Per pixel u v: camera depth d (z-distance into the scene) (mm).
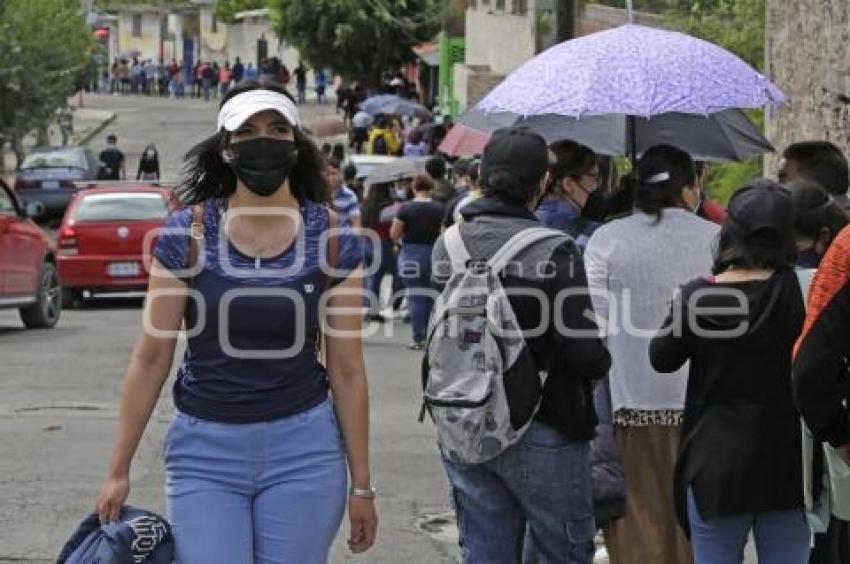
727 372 6266
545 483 6297
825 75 13039
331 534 5691
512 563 6516
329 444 5645
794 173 8062
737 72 8086
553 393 6293
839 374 5691
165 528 5562
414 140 41406
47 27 45094
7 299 20078
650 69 7926
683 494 6414
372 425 13008
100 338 19625
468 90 40875
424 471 11172
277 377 5562
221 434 5543
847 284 5625
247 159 5516
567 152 8031
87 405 13773
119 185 26875
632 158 9125
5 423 12789
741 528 6328
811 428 5797
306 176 5719
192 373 5609
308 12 63375
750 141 9133
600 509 6922
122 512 5652
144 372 5656
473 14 48500
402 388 15250
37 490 10289
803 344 5695
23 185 41906
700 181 9094
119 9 109062
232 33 103375
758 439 6223
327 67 65062
